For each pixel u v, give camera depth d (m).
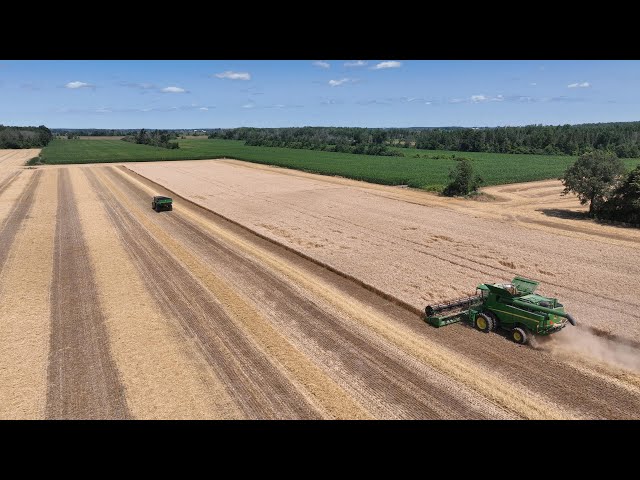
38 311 20.80
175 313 20.38
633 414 13.06
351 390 14.41
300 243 32.34
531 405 13.48
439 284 23.95
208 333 18.41
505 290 17.62
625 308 20.69
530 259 28.17
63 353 16.97
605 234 34.03
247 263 27.88
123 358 16.52
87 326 19.20
